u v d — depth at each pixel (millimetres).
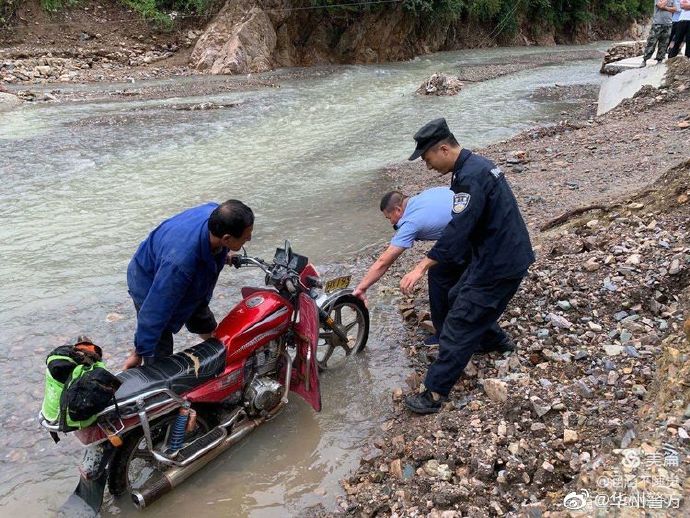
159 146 11734
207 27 24141
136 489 3422
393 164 10742
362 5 26797
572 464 3207
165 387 3375
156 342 3521
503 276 3725
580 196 7375
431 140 3662
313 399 4043
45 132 12523
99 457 3318
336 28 27078
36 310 5652
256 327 3822
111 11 23703
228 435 3775
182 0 24594
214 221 3385
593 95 17781
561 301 4770
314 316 3979
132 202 8648
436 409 4012
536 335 4555
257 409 3877
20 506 3461
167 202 8656
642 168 8117
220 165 10602
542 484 3188
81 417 2953
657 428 3064
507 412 3717
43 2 22062
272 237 7367
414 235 4367
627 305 4594
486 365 4379
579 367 4062
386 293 5867
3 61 19469
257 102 16672
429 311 5367
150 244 3727
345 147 12062
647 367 3852
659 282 4652
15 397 4395
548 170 8891
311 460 3826
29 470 3738
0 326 5359
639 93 12859
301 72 23359
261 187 9414
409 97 18031
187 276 3486
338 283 4504
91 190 9141
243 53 22703
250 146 11977
